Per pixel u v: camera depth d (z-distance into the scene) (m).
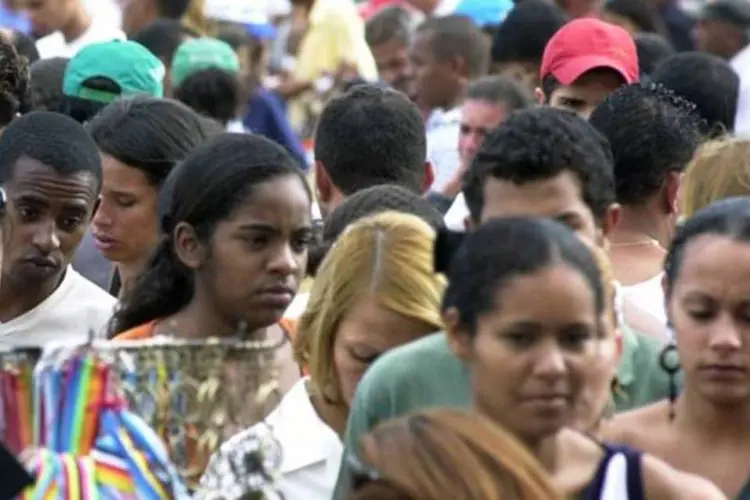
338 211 16.30
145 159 18.66
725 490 13.36
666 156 17.14
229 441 12.34
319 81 37.25
